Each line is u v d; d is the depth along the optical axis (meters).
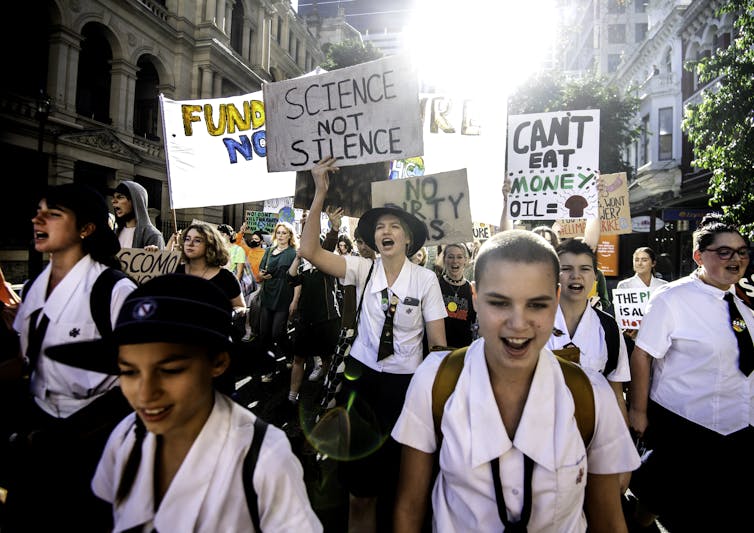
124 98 19.61
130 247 3.87
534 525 1.22
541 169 4.20
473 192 4.35
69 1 16.66
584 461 1.27
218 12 24.55
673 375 2.46
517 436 1.24
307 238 2.85
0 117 14.60
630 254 19.72
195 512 1.06
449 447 1.31
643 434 2.54
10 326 2.16
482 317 1.29
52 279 2.00
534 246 1.24
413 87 3.10
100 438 1.69
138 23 20.00
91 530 1.39
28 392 1.91
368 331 2.65
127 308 1.07
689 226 15.41
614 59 32.47
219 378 1.89
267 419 4.18
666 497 2.42
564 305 2.49
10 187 15.45
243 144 4.52
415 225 2.78
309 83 3.28
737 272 2.37
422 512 1.44
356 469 2.36
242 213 27.58
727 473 2.29
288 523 1.11
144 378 1.06
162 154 21.86
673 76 20.42
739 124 6.82
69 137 16.66
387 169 3.67
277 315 5.25
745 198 6.97
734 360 2.31
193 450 1.09
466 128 4.38
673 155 20.20
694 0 18.34
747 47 6.98
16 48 15.69
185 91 23.16
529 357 1.25
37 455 1.63
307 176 3.49
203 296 1.11
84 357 1.82
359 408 2.51
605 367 2.36
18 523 1.57
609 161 19.20
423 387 1.41
